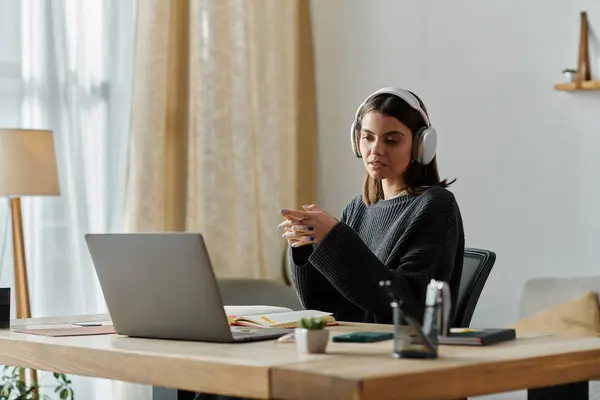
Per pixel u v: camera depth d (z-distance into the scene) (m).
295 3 5.50
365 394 1.46
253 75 5.34
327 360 1.69
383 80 5.34
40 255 4.54
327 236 2.34
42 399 4.52
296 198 5.47
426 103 5.16
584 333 3.84
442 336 1.97
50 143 4.21
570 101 4.67
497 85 4.91
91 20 4.75
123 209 4.80
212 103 5.13
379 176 2.68
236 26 5.26
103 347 1.97
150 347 1.96
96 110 4.75
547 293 4.30
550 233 4.72
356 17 5.45
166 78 4.86
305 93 5.51
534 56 4.79
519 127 4.83
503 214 4.88
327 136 5.55
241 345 1.97
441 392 1.58
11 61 4.48
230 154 5.20
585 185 4.62
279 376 1.59
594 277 4.29
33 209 4.53
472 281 2.89
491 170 4.92
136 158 4.78
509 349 1.87
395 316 1.74
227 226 5.17
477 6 4.98
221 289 4.75
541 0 4.77
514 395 4.51
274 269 5.34
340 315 2.70
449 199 2.61
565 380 1.83
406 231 2.55
